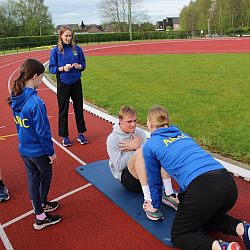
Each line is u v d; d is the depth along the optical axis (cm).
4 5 6450
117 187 429
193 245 273
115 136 395
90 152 575
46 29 6875
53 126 746
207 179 268
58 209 391
